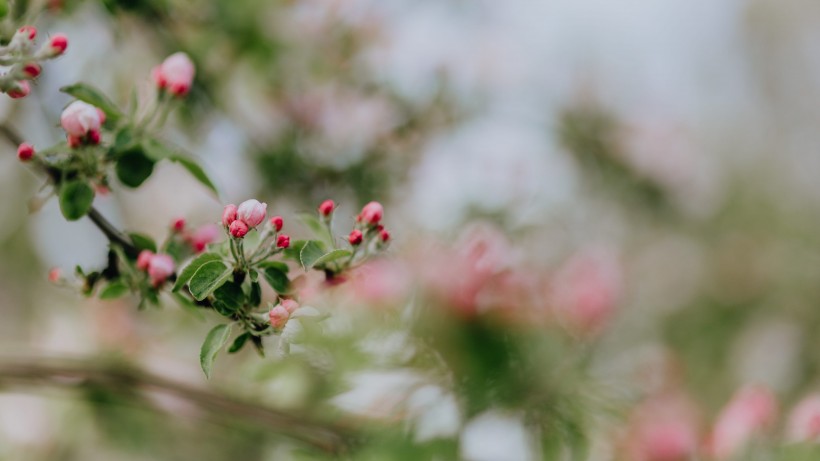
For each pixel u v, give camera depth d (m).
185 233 0.87
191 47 1.12
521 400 1.01
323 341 0.92
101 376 0.98
